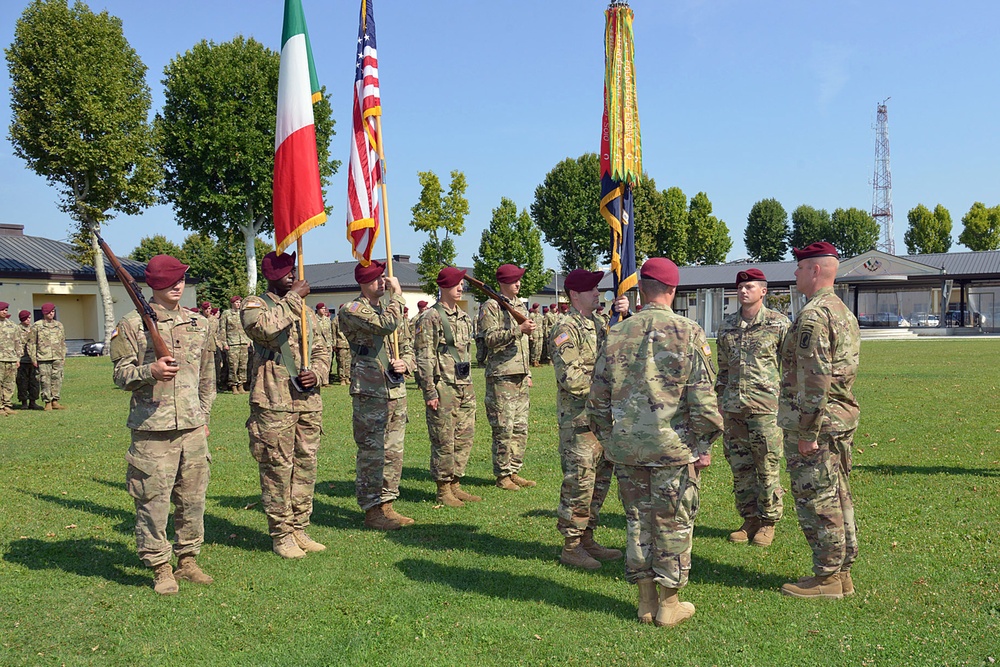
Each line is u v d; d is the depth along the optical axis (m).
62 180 32.94
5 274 38.31
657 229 58.34
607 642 4.12
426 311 7.44
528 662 3.91
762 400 5.86
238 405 15.13
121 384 4.81
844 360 4.61
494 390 7.94
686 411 4.26
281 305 5.73
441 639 4.20
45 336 15.10
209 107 37.31
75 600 4.84
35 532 6.37
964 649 3.89
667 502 4.23
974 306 45.94
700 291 47.78
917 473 7.83
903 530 5.97
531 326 7.75
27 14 31.89
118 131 32.78
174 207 38.62
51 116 31.84
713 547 5.84
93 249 33.97
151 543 4.91
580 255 56.59
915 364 21.02
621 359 4.33
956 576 4.93
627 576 4.43
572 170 55.16
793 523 6.46
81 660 4.00
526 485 8.09
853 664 3.79
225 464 9.09
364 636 4.23
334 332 18.47
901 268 45.59
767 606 4.60
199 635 4.31
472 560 5.59
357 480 6.55
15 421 13.21
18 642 4.22
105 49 33.12
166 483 4.94
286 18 6.38
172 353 4.95
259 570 5.41
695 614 4.50
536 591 4.93
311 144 6.18
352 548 5.94
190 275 49.03
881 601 4.59
